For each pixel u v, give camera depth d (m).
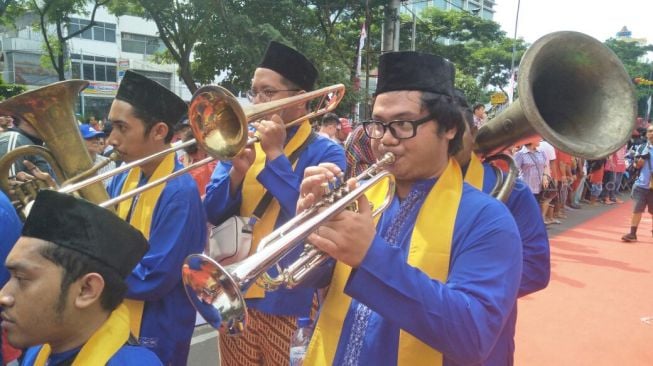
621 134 1.69
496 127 1.94
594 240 7.53
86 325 1.37
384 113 1.45
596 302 4.73
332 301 1.58
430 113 1.42
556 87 1.87
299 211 1.36
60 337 1.36
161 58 19.20
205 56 14.46
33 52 30.03
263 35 13.90
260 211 2.55
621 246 7.14
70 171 2.29
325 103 2.76
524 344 3.82
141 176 2.38
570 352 3.71
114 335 1.40
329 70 15.98
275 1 14.64
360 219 1.20
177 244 2.14
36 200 1.32
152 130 2.31
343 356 1.48
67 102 2.23
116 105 2.28
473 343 1.19
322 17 18.73
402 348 1.38
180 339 2.26
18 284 1.31
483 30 29.41
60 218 1.31
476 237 1.36
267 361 2.52
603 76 1.80
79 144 2.29
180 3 14.33
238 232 2.49
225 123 2.04
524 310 4.50
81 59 29.78
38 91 2.12
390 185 1.52
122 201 2.10
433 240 1.42
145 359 1.41
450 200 1.46
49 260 1.30
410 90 1.42
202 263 1.21
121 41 32.47
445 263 1.39
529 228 1.97
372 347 1.42
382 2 17.95
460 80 30.69
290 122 2.66
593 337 3.96
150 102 2.28
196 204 2.28
